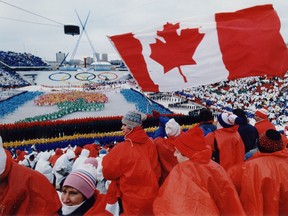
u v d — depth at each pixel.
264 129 6.99
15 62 98.75
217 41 3.72
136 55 3.92
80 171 3.34
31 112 38.72
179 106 43.47
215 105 45.62
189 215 2.64
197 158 3.01
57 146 17.92
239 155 4.74
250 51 3.56
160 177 4.35
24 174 3.00
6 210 2.84
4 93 54.53
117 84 71.38
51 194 3.15
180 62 3.83
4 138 18.98
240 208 2.97
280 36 3.54
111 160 3.71
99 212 3.38
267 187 3.21
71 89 64.50
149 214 3.65
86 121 22.30
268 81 62.06
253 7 3.76
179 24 3.94
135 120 3.92
